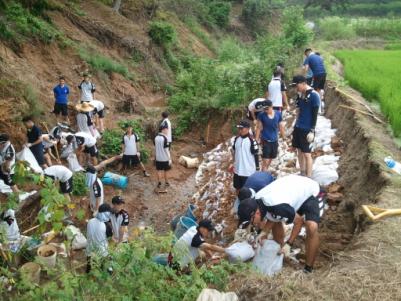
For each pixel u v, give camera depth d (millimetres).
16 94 11703
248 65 15195
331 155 8750
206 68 16516
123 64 19609
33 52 14922
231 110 14242
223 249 6219
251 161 7758
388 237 5414
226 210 8891
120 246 4922
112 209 7465
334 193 7391
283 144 10289
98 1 22781
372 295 4512
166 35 23938
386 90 10891
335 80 12461
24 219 8617
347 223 6688
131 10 25094
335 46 30031
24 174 5543
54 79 14898
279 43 17188
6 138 8383
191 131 14828
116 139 12852
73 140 10914
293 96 13484
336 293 4559
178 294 4680
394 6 52562
